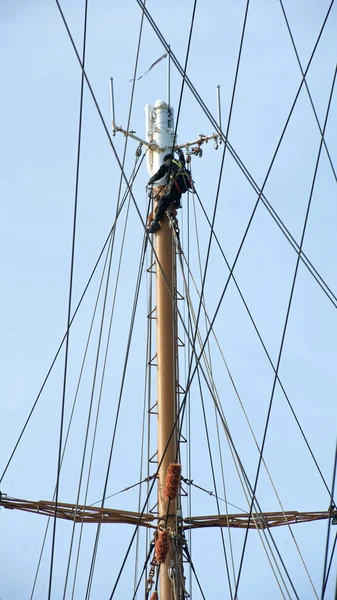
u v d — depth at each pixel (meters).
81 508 40.09
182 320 40.75
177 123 35.66
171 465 37.12
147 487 39.81
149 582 38.41
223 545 40.06
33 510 40.00
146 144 43.66
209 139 43.09
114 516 39.84
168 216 42.53
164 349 41.22
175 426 38.75
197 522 40.34
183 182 42.50
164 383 40.66
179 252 42.81
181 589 37.97
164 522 38.72
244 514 40.78
